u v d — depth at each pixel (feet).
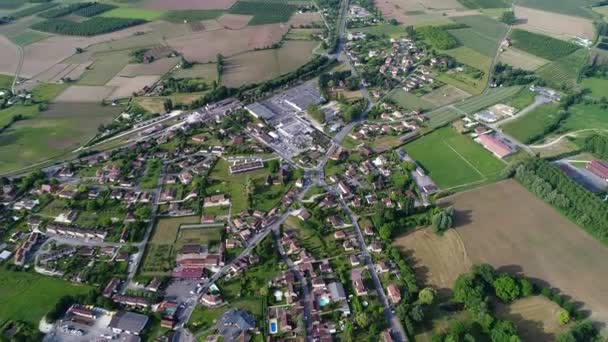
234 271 528.22
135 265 540.52
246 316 473.67
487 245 565.94
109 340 453.17
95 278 519.19
